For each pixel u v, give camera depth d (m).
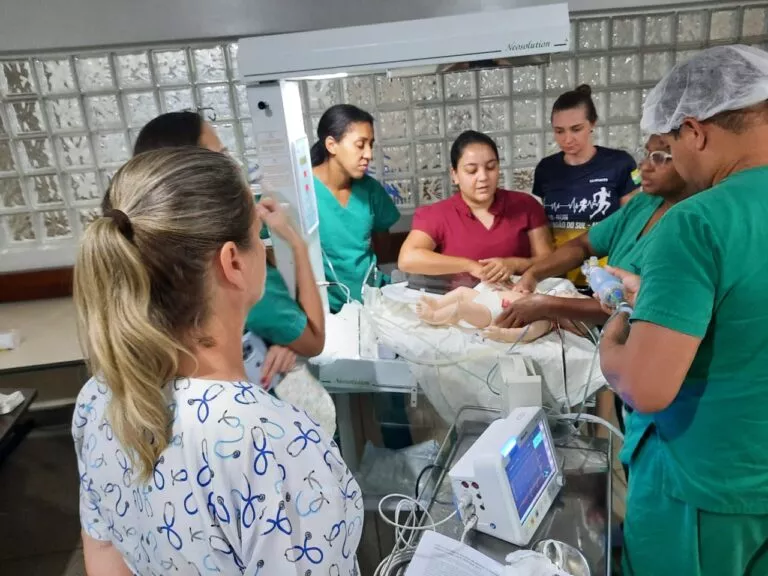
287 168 1.22
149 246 0.55
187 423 0.56
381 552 1.18
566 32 0.99
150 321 0.55
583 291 1.48
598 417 1.25
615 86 2.12
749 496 0.88
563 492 1.07
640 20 2.05
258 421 0.56
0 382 2.31
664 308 0.78
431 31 1.03
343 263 1.70
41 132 2.13
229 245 0.58
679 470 0.91
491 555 0.94
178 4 2.02
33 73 2.06
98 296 0.55
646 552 0.98
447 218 1.62
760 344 0.82
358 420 1.38
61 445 2.33
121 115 2.13
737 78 0.80
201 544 0.56
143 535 0.60
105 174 2.21
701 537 0.91
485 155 1.53
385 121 2.19
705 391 0.87
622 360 0.84
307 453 0.58
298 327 1.08
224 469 0.55
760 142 0.83
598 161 1.80
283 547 0.56
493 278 1.43
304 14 2.08
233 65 2.12
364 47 1.05
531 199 1.67
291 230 1.13
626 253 1.28
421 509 1.06
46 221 2.27
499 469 0.92
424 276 1.49
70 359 1.92
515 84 2.13
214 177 0.58
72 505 2.06
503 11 1.00
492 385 1.23
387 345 1.29
